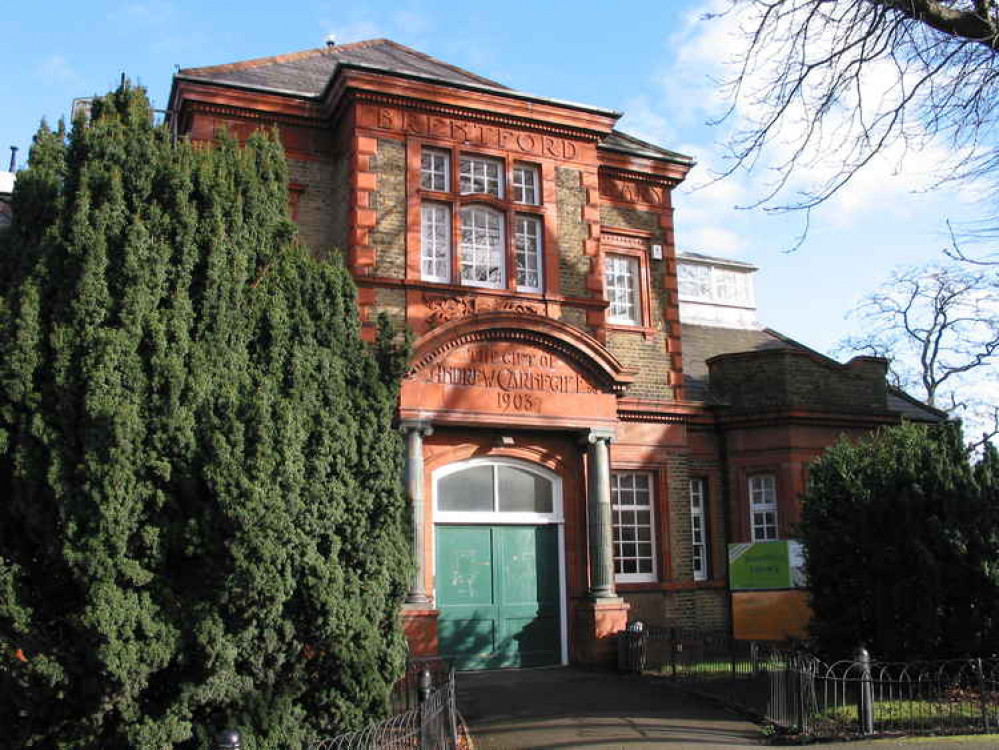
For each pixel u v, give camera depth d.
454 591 15.16
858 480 12.33
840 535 12.31
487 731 10.77
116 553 7.18
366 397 9.44
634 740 10.04
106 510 7.13
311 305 9.43
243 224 9.13
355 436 9.08
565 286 16.38
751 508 18.55
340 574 8.27
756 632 14.56
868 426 19.05
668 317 18.75
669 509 17.78
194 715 7.69
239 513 7.30
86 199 7.88
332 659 8.30
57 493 7.17
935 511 11.79
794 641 13.37
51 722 7.43
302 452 8.45
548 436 16.05
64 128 8.67
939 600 11.52
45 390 7.48
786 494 18.11
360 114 15.30
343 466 8.75
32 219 8.23
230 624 7.56
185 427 7.58
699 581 17.95
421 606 13.88
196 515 7.53
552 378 15.50
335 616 8.09
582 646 15.43
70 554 7.03
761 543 14.88
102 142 8.27
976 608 11.42
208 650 7.29
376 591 8.77
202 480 7.53
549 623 15.68
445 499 15.38
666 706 11.99
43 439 7.29
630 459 17.64
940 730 10.01
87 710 7.25
